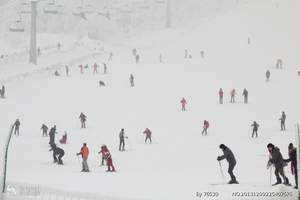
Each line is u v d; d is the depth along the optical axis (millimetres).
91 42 159250
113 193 31781
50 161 54750
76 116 79062
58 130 71688
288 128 71312
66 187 34750
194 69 114812
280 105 84062
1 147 62656
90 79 104500
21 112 81250
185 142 65000
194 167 50281
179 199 29375
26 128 72688
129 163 53500
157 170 47969
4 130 71562
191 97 90375
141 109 82875
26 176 42000
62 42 165375
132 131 71062
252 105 84438
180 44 151000
